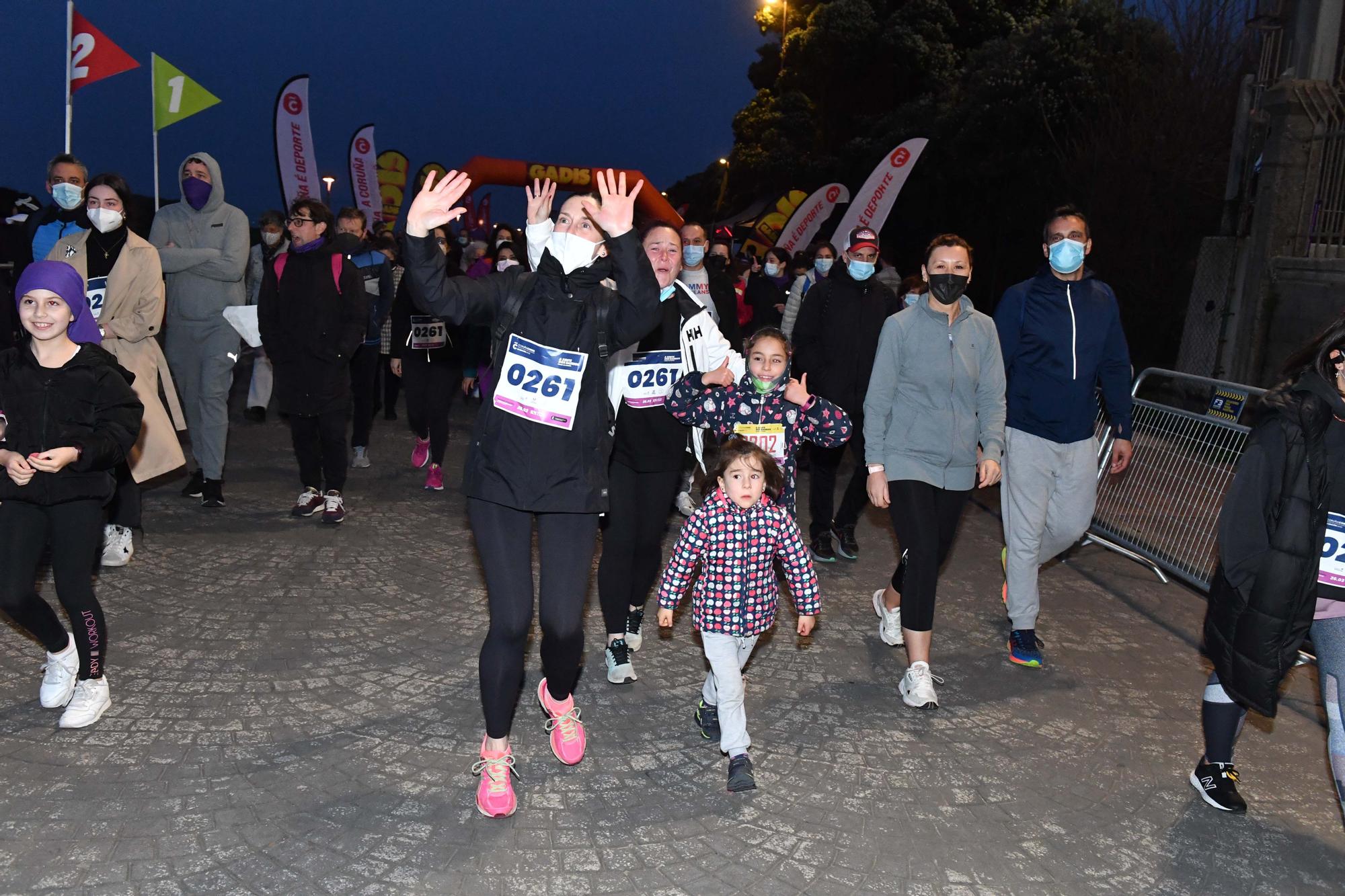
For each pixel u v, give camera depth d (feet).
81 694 13.57
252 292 35.70
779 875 10.97
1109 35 69.00
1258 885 11.39
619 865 11.00
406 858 10.91
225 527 23.16
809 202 58.29
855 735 14.51
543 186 12.09
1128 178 56.44
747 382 15.25
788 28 117.91
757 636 13.52
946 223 83.51
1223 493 22.53
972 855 11.59
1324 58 37.17
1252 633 11.67
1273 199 37.35
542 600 12.13
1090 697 16.37
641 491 16.10
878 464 15.71
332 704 14.57
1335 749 11.50
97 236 20.36
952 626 19.42
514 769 12.85
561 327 11.68
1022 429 17.37
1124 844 12.04
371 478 29.04
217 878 10.41
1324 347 11.51
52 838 10.97
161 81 32.24
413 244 10.94
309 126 56.34
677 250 15.43
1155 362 56.03
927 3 95.45
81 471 13.23
